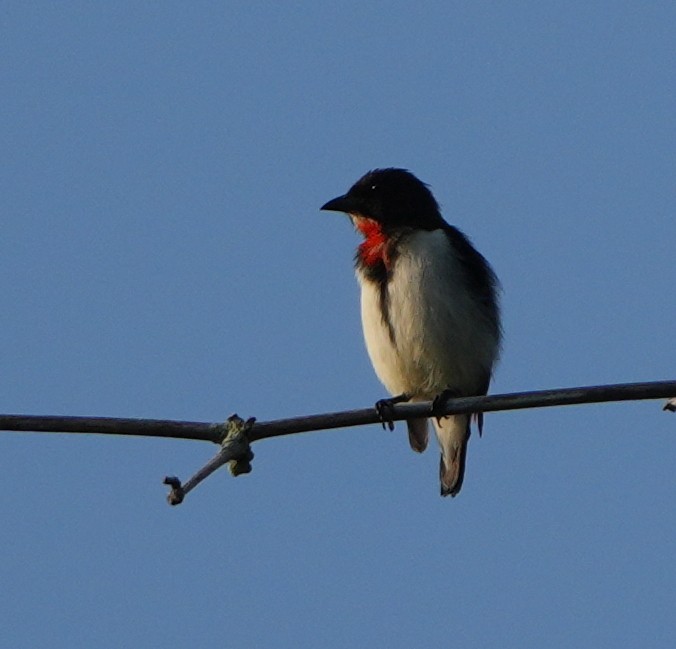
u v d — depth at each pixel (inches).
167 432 335.3
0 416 327.9
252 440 339.0
